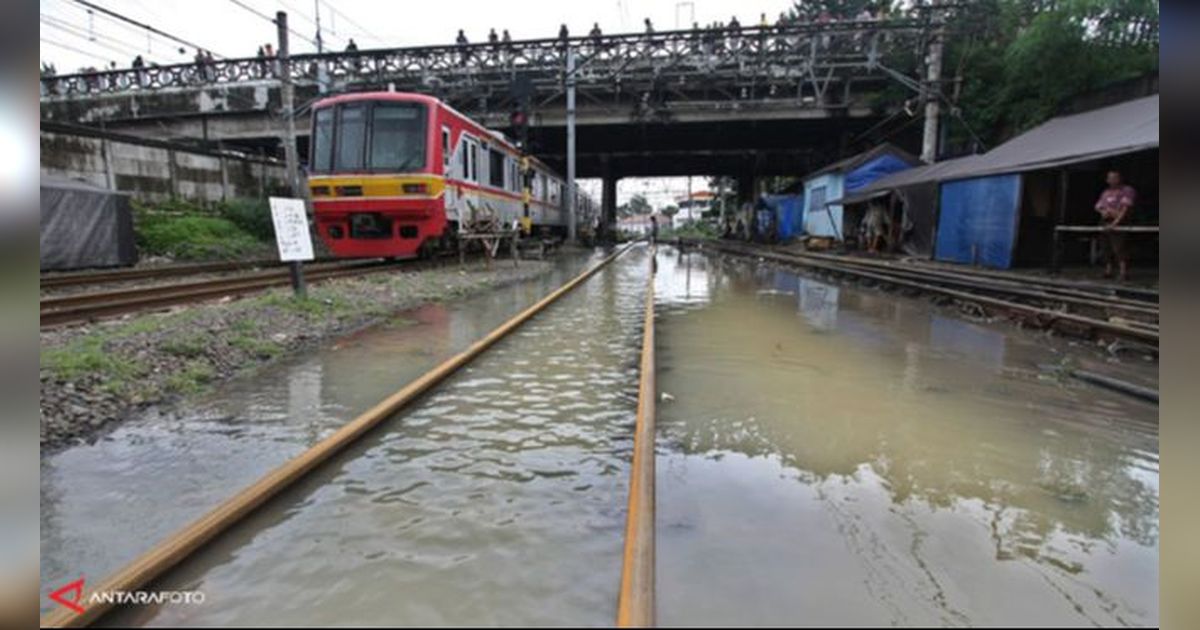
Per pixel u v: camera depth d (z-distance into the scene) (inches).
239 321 284.5
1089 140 465.1
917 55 892.6
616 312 402.3
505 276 576.7
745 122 1080.2
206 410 186.4
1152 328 280.2
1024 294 387.9
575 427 176.4
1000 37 877.2
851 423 182.5
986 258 561.0
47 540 113.6
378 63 1008.9
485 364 252.1
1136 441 168.4
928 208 685.3
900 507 129.0
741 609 94.6
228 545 112.6
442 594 98.9
